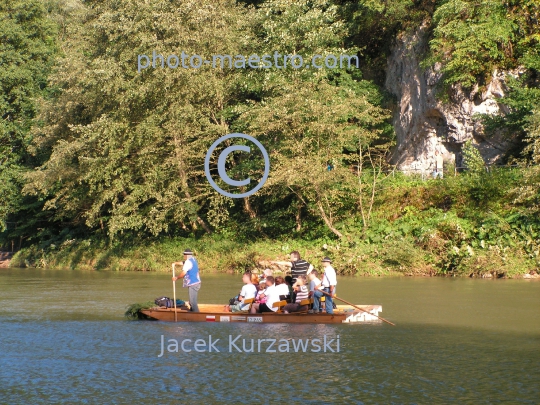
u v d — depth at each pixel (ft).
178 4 105.60
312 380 31.78
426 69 111.96
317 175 96.07
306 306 51.06
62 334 45.01
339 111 98.12
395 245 92.99
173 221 117.29
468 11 102.37
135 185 110.11
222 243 111.96
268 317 49.14
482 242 86.99
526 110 93.20
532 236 85.25
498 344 40.29
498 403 27.81
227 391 29.86
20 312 56.95
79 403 28.30
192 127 106.83
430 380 31.63
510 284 74.95
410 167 116.78
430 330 45.37
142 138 107.14
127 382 31.71
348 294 66.54
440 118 111.45
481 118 98.84
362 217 102.47
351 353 37.93
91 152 115.96
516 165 96.99
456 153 109.70
